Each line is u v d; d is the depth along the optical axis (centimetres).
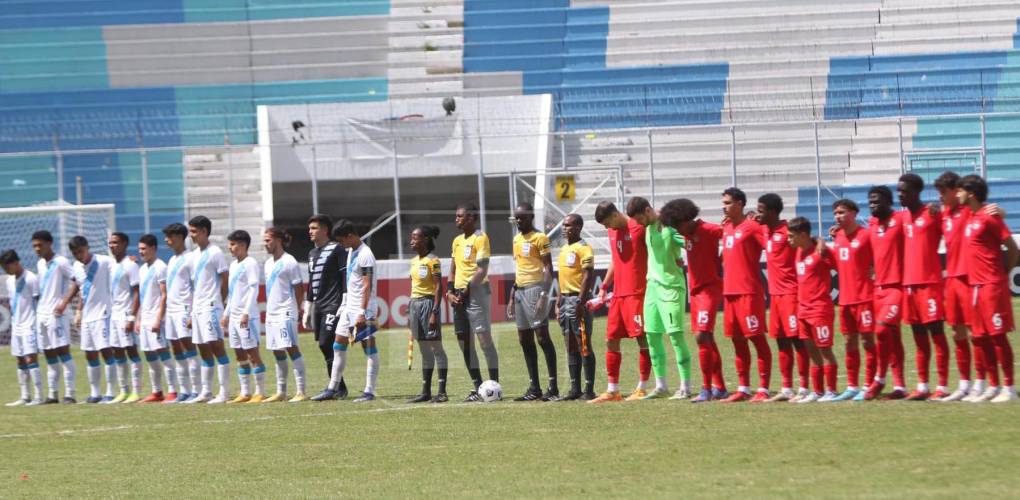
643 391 3412
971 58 8419
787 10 9025
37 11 9419
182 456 2688
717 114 8012
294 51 9131
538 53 9012
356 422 3138
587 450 2452
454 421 3041
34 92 8981
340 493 2123
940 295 2936
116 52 9156
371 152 7712
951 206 2914
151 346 4084
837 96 8169
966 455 2127
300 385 3872
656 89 8481
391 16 9288
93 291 4228
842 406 2877
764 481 2017
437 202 7862
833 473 2048
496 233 6003
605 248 7144
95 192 8150
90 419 3569
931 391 3222
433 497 2042
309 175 7712
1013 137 7619
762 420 2708
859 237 3062
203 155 8194
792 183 7550
